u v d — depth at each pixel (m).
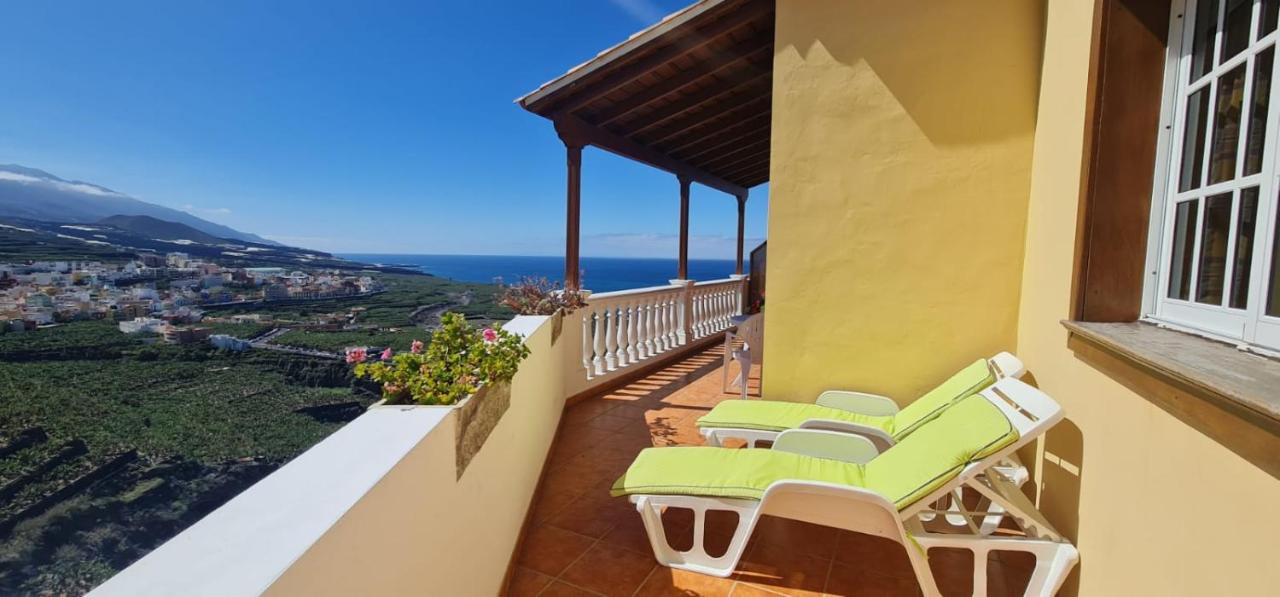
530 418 2.90
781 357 3.54
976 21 3.00
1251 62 1.36
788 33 3.42
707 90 5.00
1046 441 2.33
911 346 3.23
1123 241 1.87
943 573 2.37
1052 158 2.54
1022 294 2.96
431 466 1.36
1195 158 1.67
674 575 2.34
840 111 3.31
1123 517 1.57
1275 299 1.25
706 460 2.49
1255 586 0.99
